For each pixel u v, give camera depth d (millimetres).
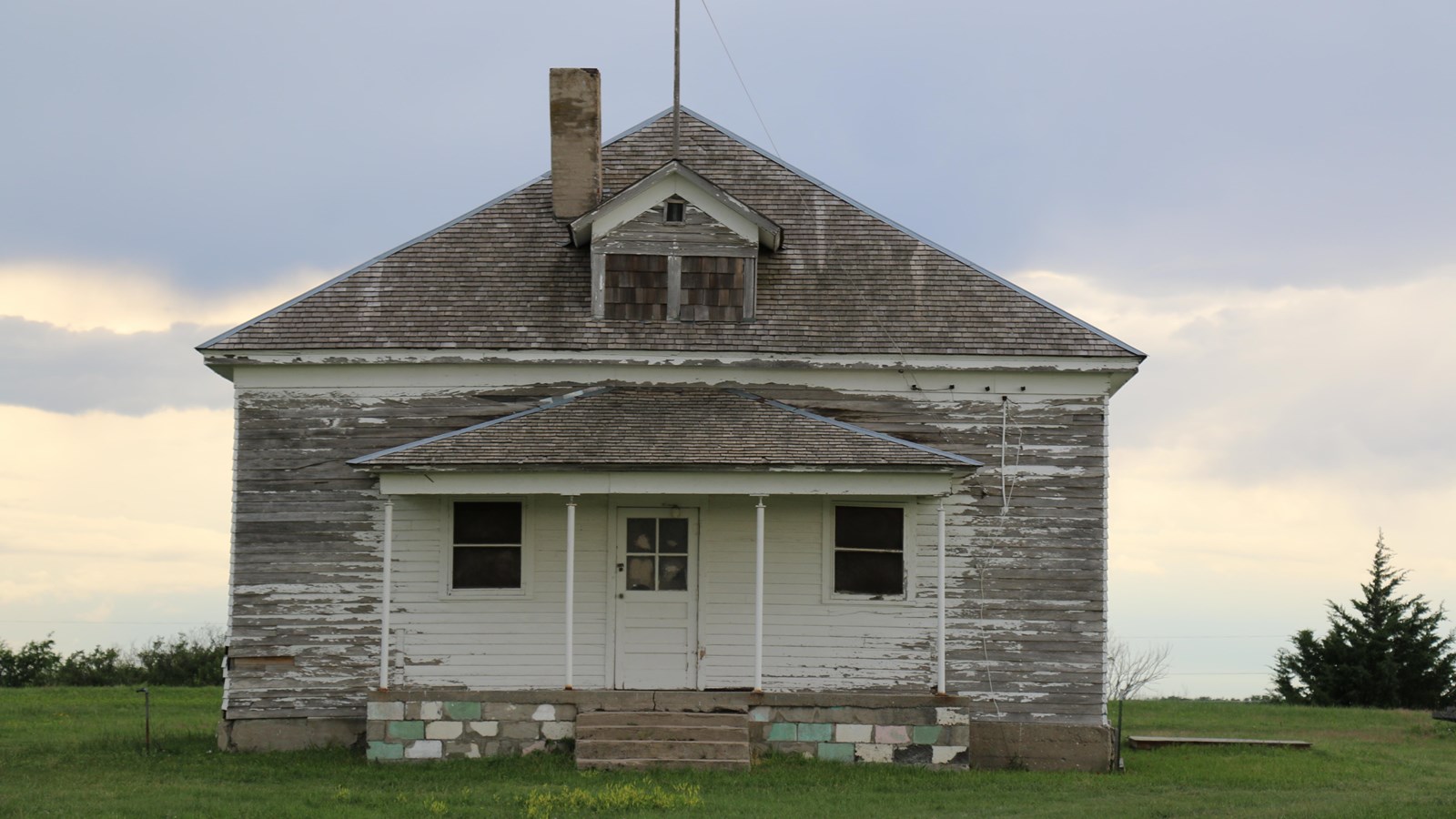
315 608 23016
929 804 18562
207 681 42812
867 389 23641
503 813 17438
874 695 21266
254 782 19984
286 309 23766
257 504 23156
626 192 24000
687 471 21469
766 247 24797
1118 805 18828
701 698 21234
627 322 23922
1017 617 23141
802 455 21594
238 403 23328
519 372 23562
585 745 20406
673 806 17750
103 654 44344
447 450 21781
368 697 22031
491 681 22812
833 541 23141
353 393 23422
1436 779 22734
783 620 23000
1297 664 46375
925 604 23016
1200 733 28531
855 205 25891
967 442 23469
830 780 19891
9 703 30984
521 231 25375
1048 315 23969
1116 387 24438
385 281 24375
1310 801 19656
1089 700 23031
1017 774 21531
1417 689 45000
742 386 23719
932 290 24438
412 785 19297
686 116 27125
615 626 22938
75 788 19344
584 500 23141
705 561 23062
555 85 25562
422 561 22938
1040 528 23281
